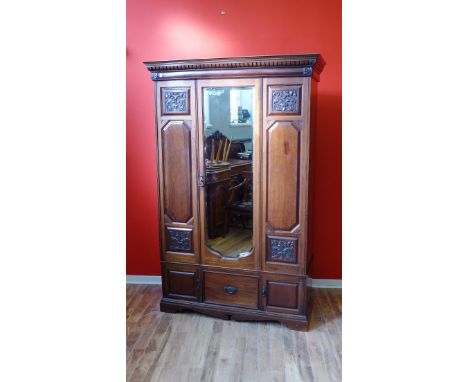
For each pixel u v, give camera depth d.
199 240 2.63
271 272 2.50
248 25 2.84
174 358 2.23
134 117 3.09
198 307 2.70
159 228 2.71
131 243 3.28
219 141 2.48
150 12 2.94
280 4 2.79
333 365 2.16
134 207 3.22
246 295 2.59
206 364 2.18
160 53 2.98
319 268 3.11
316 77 2.48
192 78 2.44
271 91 2.31
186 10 2.90
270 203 2.43
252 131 2.38
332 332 2.49
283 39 2.82
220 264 2.60
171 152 2.58
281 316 2.52
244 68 2.32
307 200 2.37
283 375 2.08
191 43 2.93
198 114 2.48
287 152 2.35
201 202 2.57
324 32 2.78
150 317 2.73
